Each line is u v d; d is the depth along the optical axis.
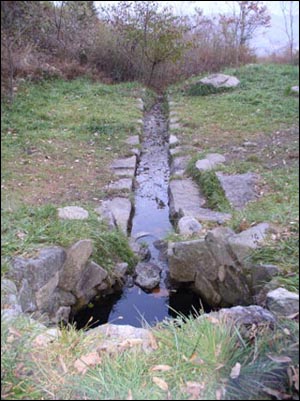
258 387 1.93
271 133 6.42
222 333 2.23
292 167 4.98
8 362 2.00
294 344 2.07
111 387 2.04
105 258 3.70
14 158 5.44
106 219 4.04
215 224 4.04
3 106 7.16
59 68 9.70
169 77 10.93
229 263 3.37
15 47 8.58
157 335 2.41
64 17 9.79
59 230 3.53
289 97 8.19
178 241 3.86
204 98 9.03
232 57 11.28
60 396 2.00
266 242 3.31
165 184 5.62
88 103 8.23
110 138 6.58
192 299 3.77
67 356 2.26
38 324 2.43
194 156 5.66
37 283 3.00
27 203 4.24
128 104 8.48
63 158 5.66
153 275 3.81
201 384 2.00
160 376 2.09
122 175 5.29
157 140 7.24
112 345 2.33
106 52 10.42
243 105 8.03
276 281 2.88
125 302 3.67
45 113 7.25
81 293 3.47
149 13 10.00
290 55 12.04
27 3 7.89
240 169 5.00
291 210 3.74
